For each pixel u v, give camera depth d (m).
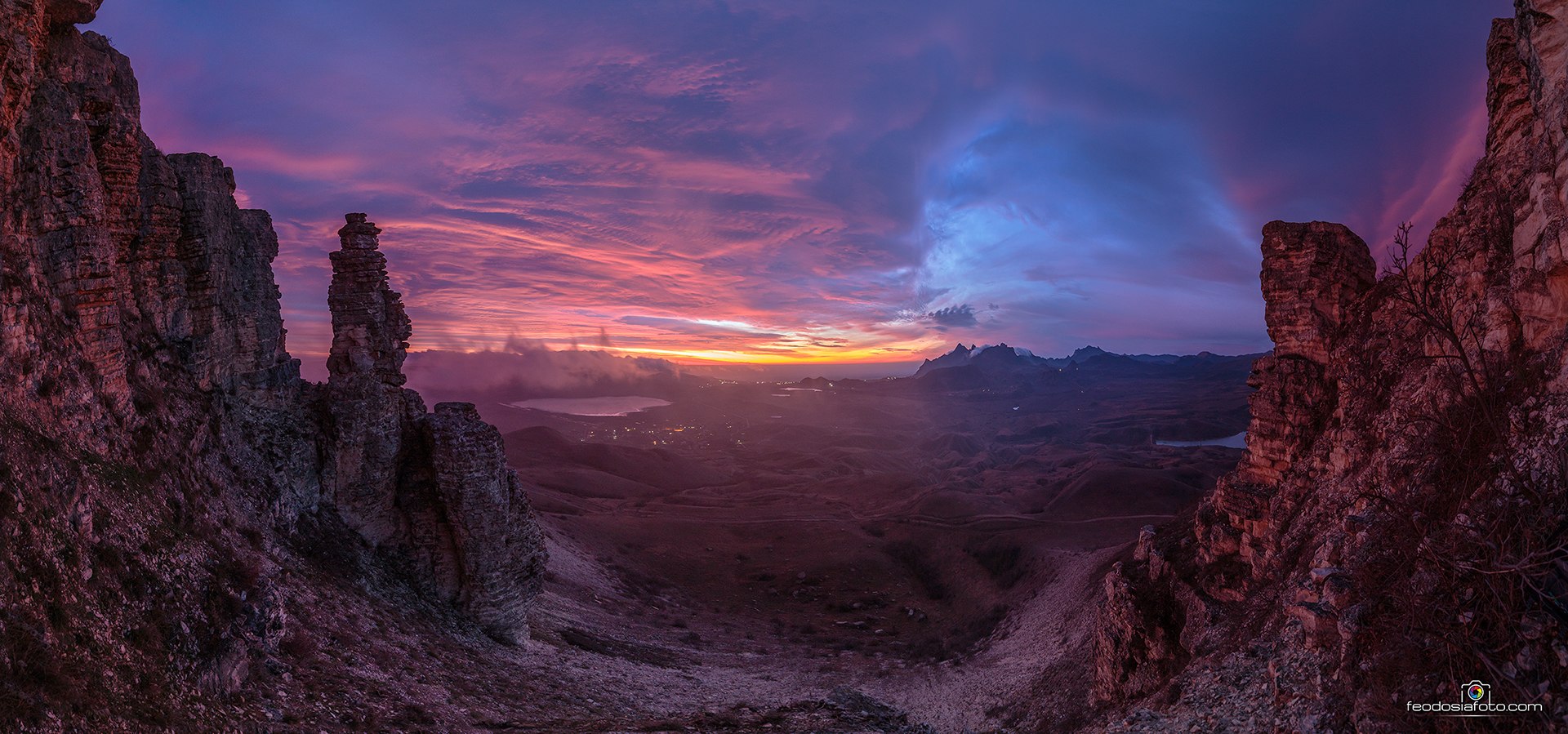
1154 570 45.12
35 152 21.81
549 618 58.34
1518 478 13.91
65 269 22.05
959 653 82.81
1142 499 149.88
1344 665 15.46
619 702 39.88
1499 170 25.66
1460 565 13.40
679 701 45.41
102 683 14.68
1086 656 56.56
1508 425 16.44
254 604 21.88
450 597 43.69
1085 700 48.06
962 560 123.38
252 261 38.84
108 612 16.34
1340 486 29.73
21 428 17.45
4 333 18.47
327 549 36.78
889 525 145.62
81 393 21.02
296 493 38.06
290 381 41.06
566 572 86.88
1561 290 16.98
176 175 34.03
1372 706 13.67
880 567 125.50
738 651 77.62
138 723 14.68
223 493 29.72
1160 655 40.75
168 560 19.83
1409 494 18.42
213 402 34.19
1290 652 18.17
